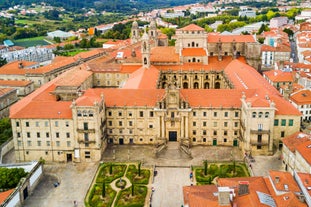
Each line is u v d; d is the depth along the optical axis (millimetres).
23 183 128625
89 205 125312
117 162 154625
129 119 166500
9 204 119312
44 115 153500
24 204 127875
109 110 166125
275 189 103938
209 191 101625
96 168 151125
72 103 152000
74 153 156250
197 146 167750
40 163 143750
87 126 152500
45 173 148750
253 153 155000
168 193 131750
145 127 167125
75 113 150625
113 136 169875
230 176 140500
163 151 160750
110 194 131625
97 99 156250
